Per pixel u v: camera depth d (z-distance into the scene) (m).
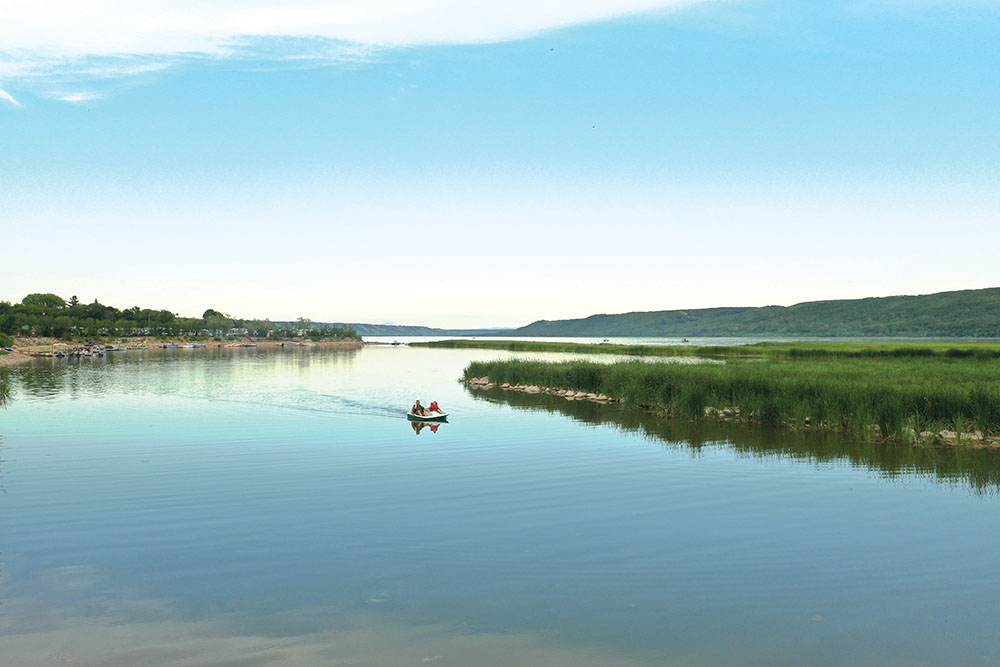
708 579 13.82
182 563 14.70
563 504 19.58
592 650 10.81
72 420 37.97
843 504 19.61
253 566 14.50
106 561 14.81
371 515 18.39
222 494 20.80
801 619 11.99
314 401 48.97
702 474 23.70
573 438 31.58
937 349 85.50
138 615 12.05
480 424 36.53
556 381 55.28
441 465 25.34
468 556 15.16
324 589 13.25
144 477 23.16
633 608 12.42
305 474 23.70
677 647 10.93
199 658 10.49
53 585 13.41
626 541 16.19
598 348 143.38
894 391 33.50
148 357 141.25
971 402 31.41
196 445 29.73
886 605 12.58
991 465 25.16
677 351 124.81
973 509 19.05
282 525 17.47
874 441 30.28
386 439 31.41
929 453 27.56
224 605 12.49
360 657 10.55
